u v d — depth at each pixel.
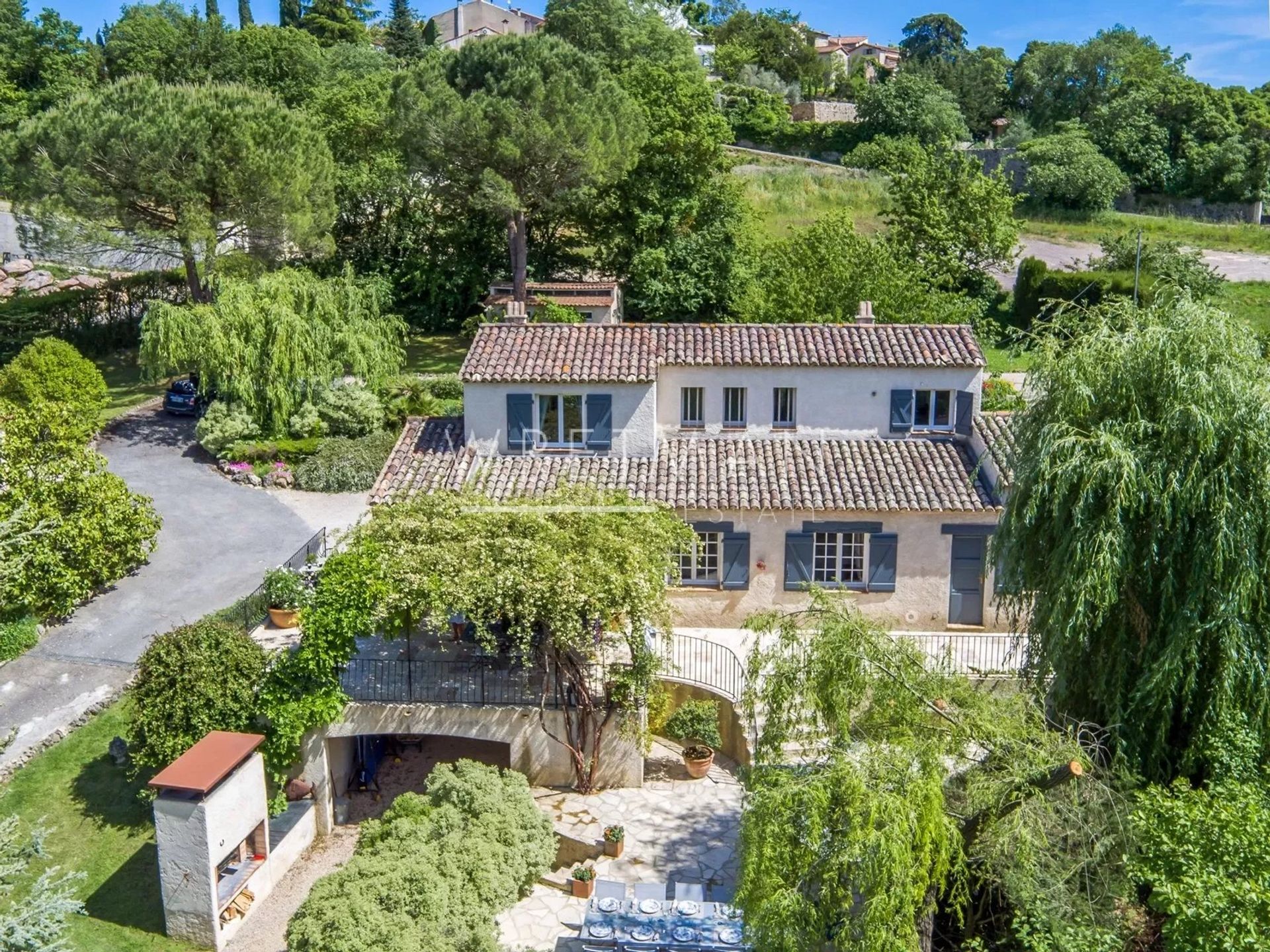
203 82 65.75
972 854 13.71
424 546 19.14
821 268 38.00
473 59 41.09
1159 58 85.81
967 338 25.81
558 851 18.73
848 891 12.60
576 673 19.44
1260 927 11.05
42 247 39.16
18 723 21.33
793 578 23.91
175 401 38.31
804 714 15.57
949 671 15.27
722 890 17.42
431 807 17.34
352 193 48.66
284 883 18.84
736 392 25.58
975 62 93.12
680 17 103.12
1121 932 13.53
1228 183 68.50
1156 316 15.89
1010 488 16.42
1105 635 15.61
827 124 78.62
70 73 75.06
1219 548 14.23
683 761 21.12
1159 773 15.23
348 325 36.22
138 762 18.94
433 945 13.89
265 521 30.30
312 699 19.27
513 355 25.48
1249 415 14.40
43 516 24.02
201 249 41.12
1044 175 65.06
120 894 17.98
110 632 24.44
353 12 101.25
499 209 40.44
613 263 47.78
